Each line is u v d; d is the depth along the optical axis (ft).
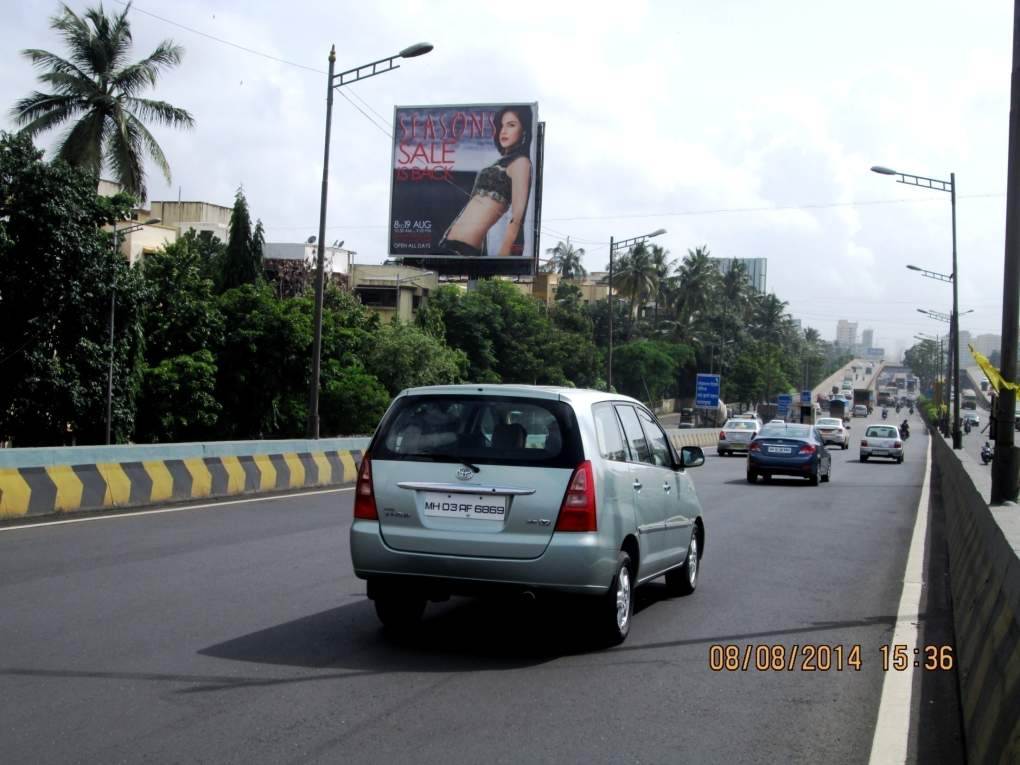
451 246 167.32
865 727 18.07
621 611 23.86
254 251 164.66
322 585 30.14
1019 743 12.80
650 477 26.37
